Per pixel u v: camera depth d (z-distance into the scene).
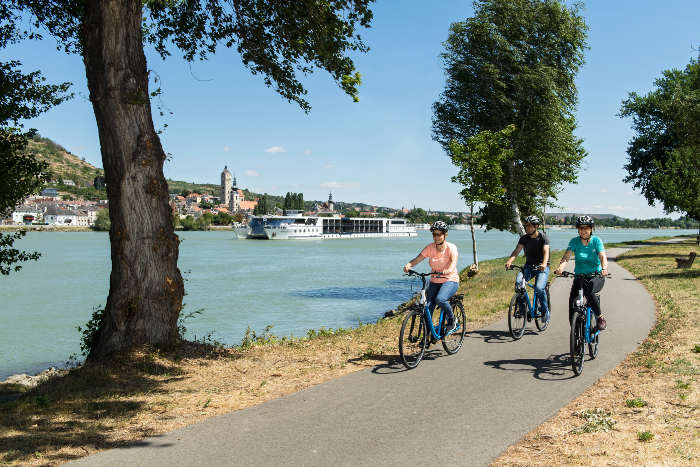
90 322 8.77
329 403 5.15
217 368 6.94
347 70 9.68
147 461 3.79
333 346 8.30
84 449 4.04
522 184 28.36
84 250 83.69
